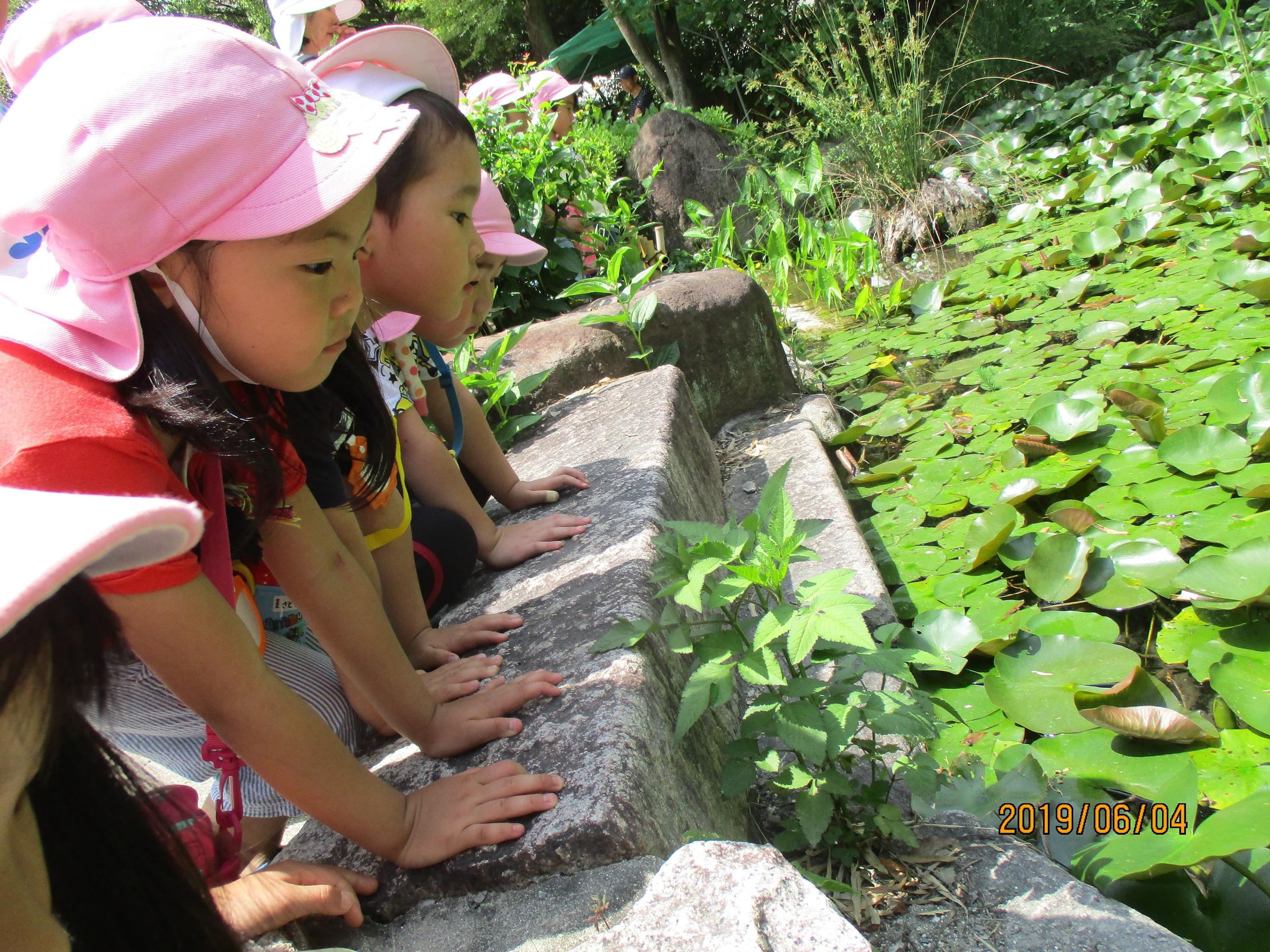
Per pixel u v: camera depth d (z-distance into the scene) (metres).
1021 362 3.26
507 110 4.04
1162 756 1.52
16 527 0.49
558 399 2.72
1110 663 1.72
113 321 0.91
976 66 7.88
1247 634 1.74
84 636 0.56
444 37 13.51
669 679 1.40
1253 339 2.88
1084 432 2.51
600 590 1.54
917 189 5.46
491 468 2.04
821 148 6.64
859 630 1.12
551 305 3.70
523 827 1.10
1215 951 1.20
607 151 5.26
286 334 1.01
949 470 2.60
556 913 1.04
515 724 1.27
